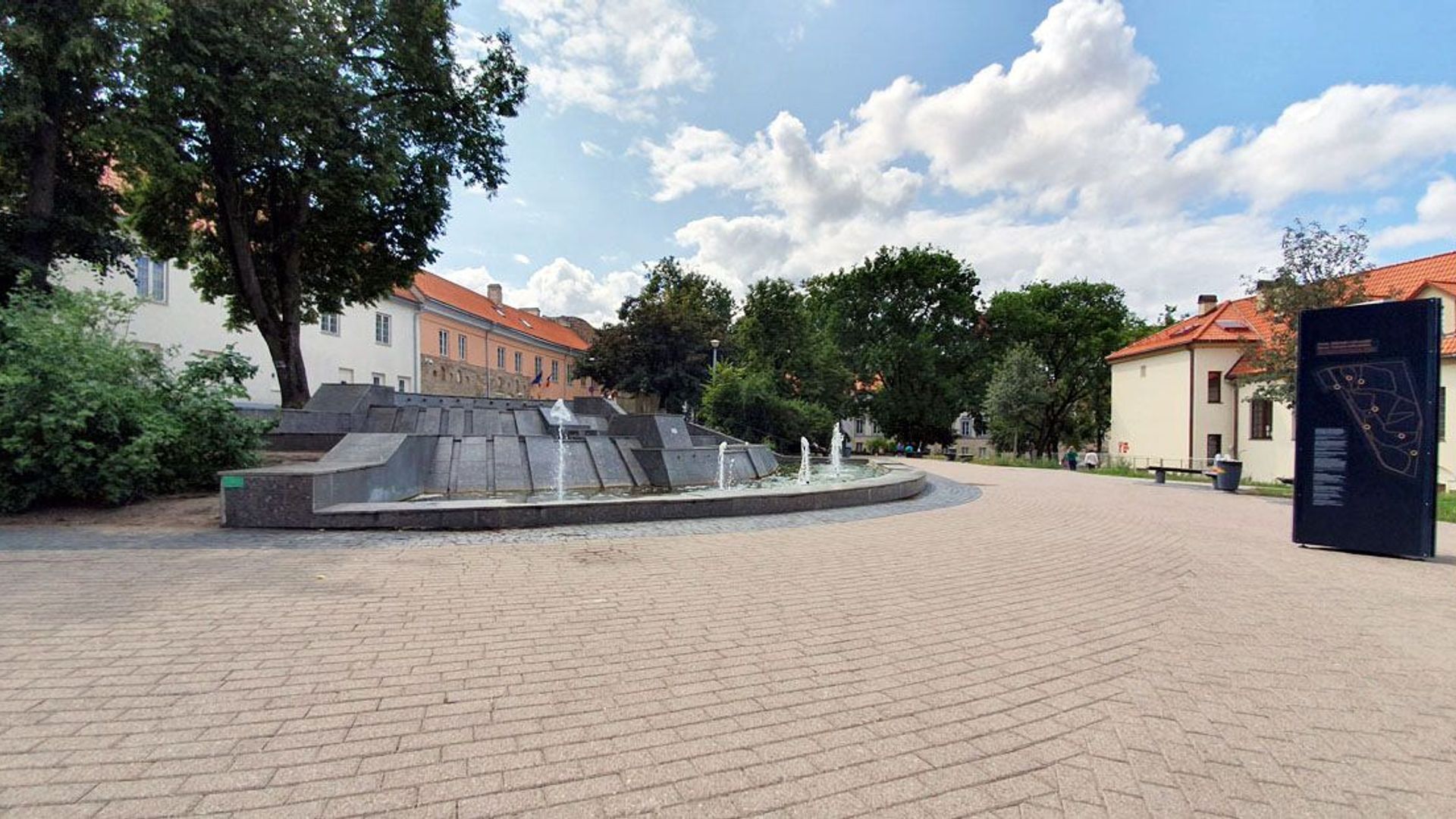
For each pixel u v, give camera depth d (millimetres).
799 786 2680
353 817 2391
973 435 78125
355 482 9734
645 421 17484
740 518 10086
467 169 22062
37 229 14219
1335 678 4016
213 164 17812
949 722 3316
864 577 6457
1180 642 4676
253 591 5488
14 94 12844
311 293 23328
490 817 2414
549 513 8906
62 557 6695
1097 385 51938
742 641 4500
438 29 18875
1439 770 2912
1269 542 9133
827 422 35375
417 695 3514
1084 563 7414
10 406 8898
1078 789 2707
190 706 3318
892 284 51562
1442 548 8906
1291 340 18797
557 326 74938
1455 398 21828
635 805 2518
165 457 10273
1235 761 2965
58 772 2670
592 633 4594
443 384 45312
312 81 15648
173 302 27000
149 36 13203
